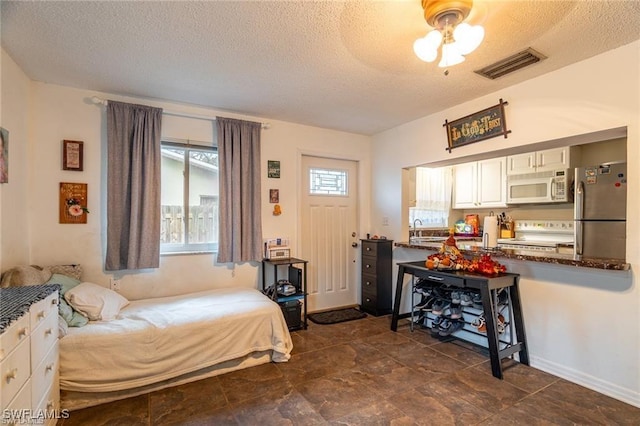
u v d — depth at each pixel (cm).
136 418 191
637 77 200
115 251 279
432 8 155
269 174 366
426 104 312
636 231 203
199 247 330
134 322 226
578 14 171
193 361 232
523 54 215
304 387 227
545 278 253
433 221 502
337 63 228
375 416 193
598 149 389
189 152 327
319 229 413
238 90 279
